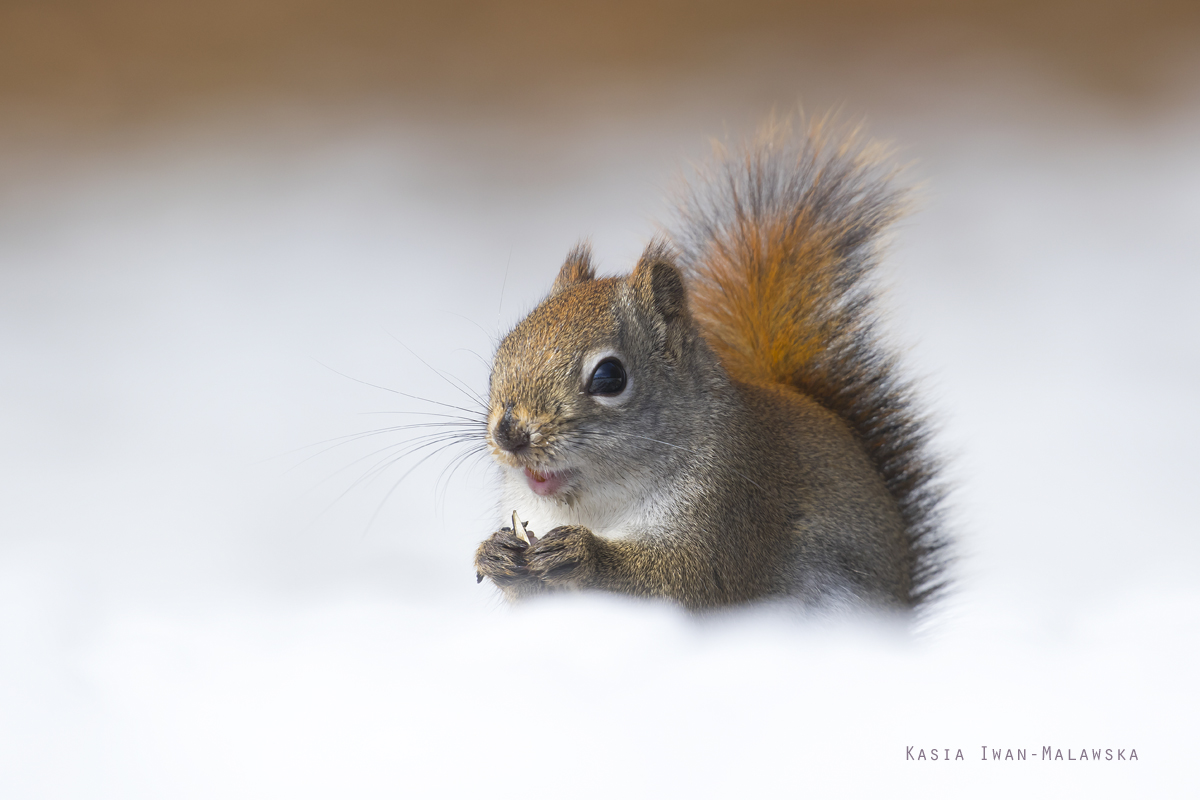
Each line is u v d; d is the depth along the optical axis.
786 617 2.68
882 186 2.76
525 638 2.62
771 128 2.78
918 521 2.73
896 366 2.74
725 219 2.76
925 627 2.71
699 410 2.67
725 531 2.66
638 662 2.61
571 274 2.71
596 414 2.66
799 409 2.71
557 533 2.64
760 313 2.74
